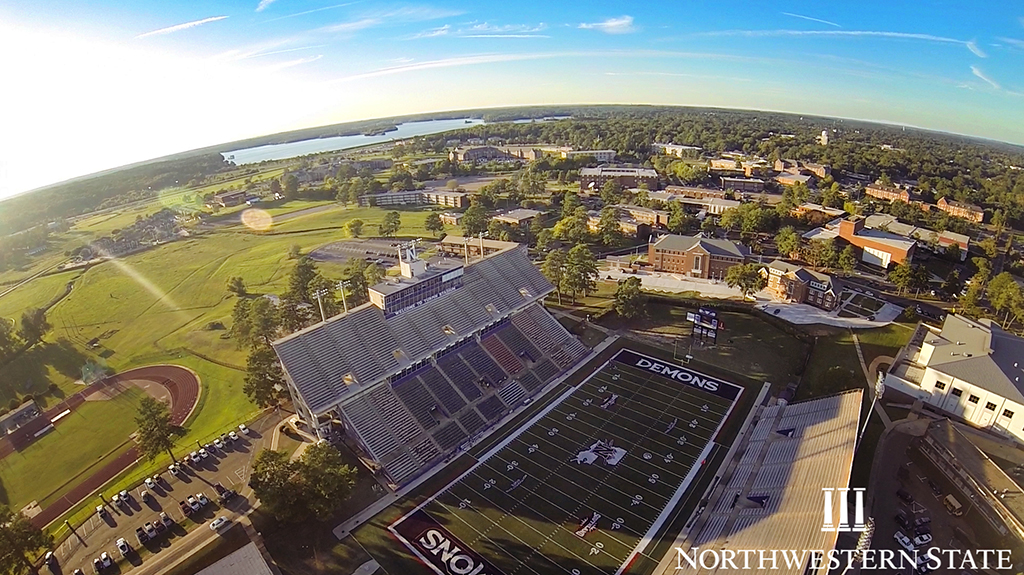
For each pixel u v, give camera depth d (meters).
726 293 156.62
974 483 76.25
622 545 72.38
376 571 69.69
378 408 95.00
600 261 190.25
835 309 142.25
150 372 128.62
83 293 186.38
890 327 128.38
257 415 106.31
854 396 87.94
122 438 104.69
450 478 86.75
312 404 88.56
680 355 122.19
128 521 81.31
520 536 74.56
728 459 88.19
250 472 89.50
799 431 87.31
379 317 104.31
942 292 152.88
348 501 81.88
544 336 124.75
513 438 96.31
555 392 110.25
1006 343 99.62
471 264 127.06
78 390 123.62
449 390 103.94
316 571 69.88
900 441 89.50
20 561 68.56
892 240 176.88
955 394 94.38
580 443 94.06
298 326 133.62
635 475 85.69
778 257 190.62
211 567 68.38
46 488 92.38
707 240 172.50
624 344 128.38
